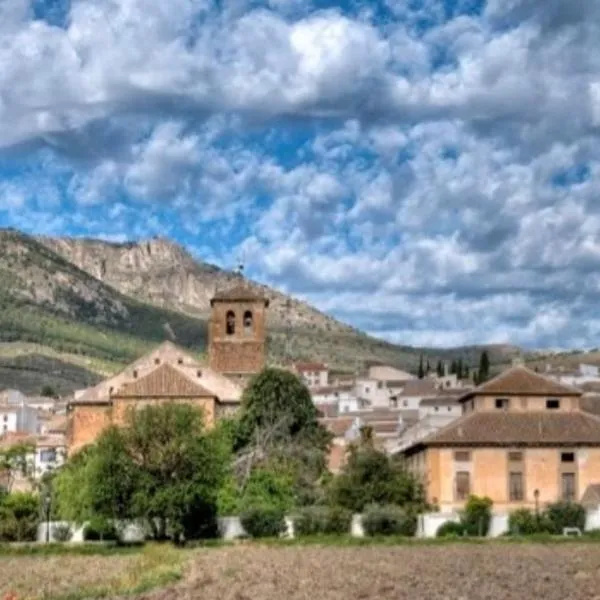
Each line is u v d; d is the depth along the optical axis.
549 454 163.50
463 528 146.38
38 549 129.75
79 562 109.00
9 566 105.38
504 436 164.12
